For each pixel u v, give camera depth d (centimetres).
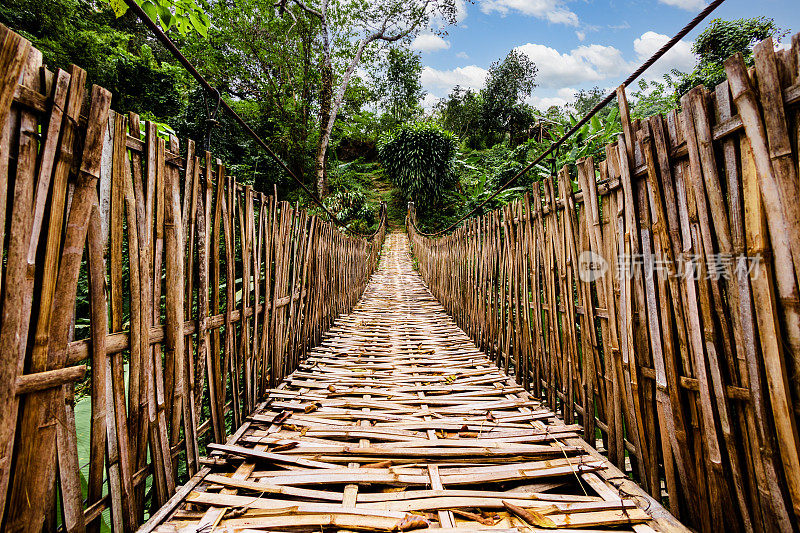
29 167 82
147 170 120
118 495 107
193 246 145
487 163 1358
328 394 219
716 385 105
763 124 89
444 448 156
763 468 95
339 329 383
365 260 683
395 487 135
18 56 77
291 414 192
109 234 106
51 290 88
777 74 85
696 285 110
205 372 156
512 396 218
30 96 81
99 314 102
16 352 80
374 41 1458
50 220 87
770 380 91
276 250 228
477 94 2667
